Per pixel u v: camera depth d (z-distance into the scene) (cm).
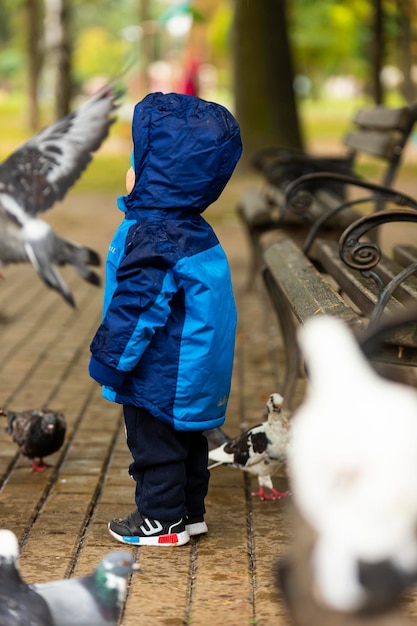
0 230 962
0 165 957
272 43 3359
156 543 692
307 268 833
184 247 641
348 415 375
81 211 2773
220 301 659
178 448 684
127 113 5712
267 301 1404
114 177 3675
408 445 372
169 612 592
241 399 1078
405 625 518
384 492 374
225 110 658
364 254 693
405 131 1257
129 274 632
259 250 1370
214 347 655
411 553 387
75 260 966
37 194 962
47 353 1288
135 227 649
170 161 642
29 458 852
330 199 1398
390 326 434
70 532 722
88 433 962
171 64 6669
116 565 481
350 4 4275
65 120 973
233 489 815
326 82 11831
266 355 1277
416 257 888
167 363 655
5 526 732
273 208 1608
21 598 461
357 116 1600
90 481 831
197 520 716
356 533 381
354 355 387
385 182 1268
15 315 1517
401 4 3145
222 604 604
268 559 672
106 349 633
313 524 390
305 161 1521
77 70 10825
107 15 12169
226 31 5681
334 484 377
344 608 396
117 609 479
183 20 4684
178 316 654
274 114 3375
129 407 687
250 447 768
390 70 5884
